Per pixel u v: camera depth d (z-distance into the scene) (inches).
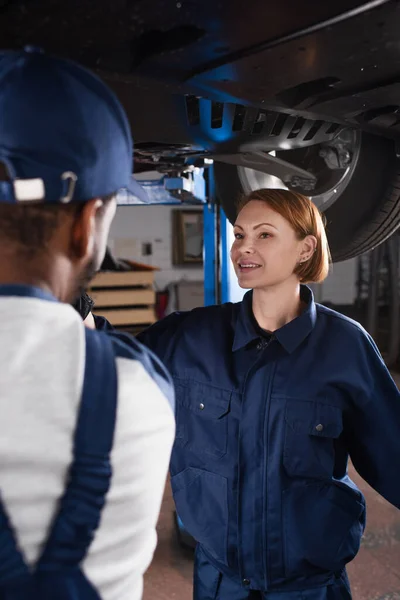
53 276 17.3
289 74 27.8
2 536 14.3
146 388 17.2
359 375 35.9
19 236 16.6
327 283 284.7
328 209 62.4
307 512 35.6
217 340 38.3
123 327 201.9
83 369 16.1
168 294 272.4
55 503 14.9
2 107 15.4
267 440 35.5
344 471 39.2
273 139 40.1
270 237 35.4
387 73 28.4
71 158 15.9
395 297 195.5
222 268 95.7
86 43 23.9
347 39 24.7
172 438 18.2
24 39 23.3
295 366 36.0
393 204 57.9
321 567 36.1
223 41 24.5
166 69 27.0
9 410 14.8
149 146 44.1
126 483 16.2
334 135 42.5
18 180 15.4
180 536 84.0
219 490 36.6
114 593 15.9
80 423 15.5
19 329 15.8
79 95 16.2
